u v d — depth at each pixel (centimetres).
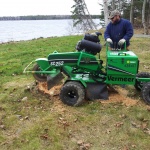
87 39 577
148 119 507
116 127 480
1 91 671
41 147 423
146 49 1325
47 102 585
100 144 431
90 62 575
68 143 434
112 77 570
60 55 579
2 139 448
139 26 4138
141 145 426
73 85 551
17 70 866
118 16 645
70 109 547
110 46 681
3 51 1352
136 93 626
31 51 1277
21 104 584
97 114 527
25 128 481
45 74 645
